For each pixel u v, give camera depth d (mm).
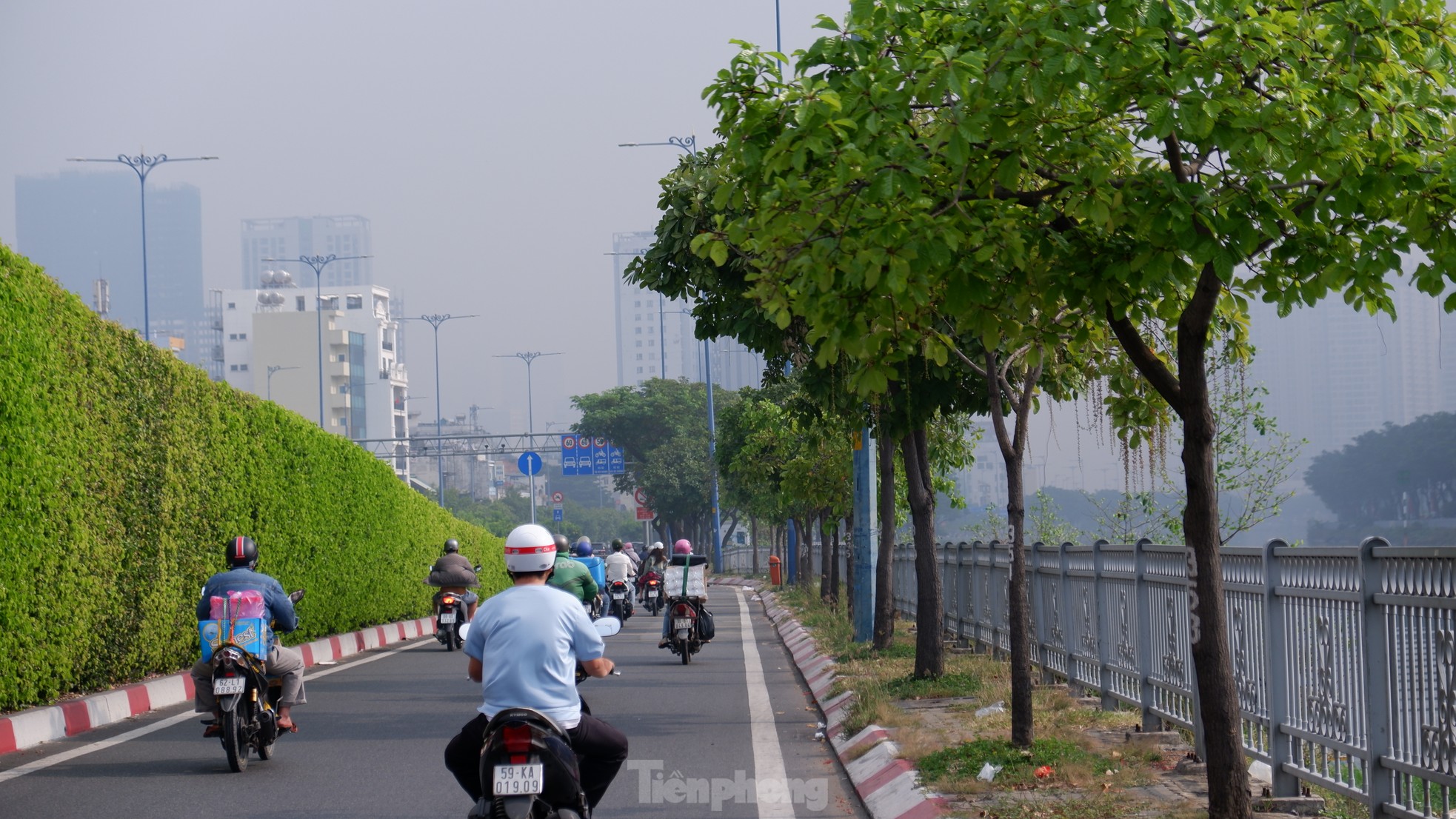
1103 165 8047
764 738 15703
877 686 16750
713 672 24375
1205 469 9164
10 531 15000
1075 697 16656
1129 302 9000
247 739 13281
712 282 17312
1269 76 8484
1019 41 7879
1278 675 10477
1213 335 11727
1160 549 13156
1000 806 10234
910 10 8891
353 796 11938
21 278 15492
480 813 7293
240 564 13531
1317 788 10695
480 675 8078
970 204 8984
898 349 10172
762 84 9125
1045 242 8805
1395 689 8672
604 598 34656
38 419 15633
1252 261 9203
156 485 19453
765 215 9031
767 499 55188
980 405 18375
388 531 34406
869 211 8516
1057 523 28141
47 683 16062
